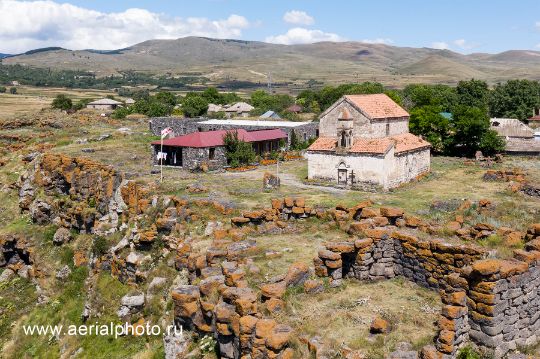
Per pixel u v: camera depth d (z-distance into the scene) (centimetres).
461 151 7169
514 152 6969
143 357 2294
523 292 1614
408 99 11569
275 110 13125
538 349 1622
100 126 8625
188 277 2495
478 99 12106
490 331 1538
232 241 2606
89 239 4334
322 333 1647
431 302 1888
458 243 2077
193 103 12325
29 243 4744
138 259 3127
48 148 6800
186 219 3253
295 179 5172
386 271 2150
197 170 5384
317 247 2511
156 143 5681
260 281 2033
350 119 4841
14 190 5916
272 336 1557
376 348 1545
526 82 12169
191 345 1983
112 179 4756
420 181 5112
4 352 3331
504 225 2761
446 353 1495
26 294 4169
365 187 4678
